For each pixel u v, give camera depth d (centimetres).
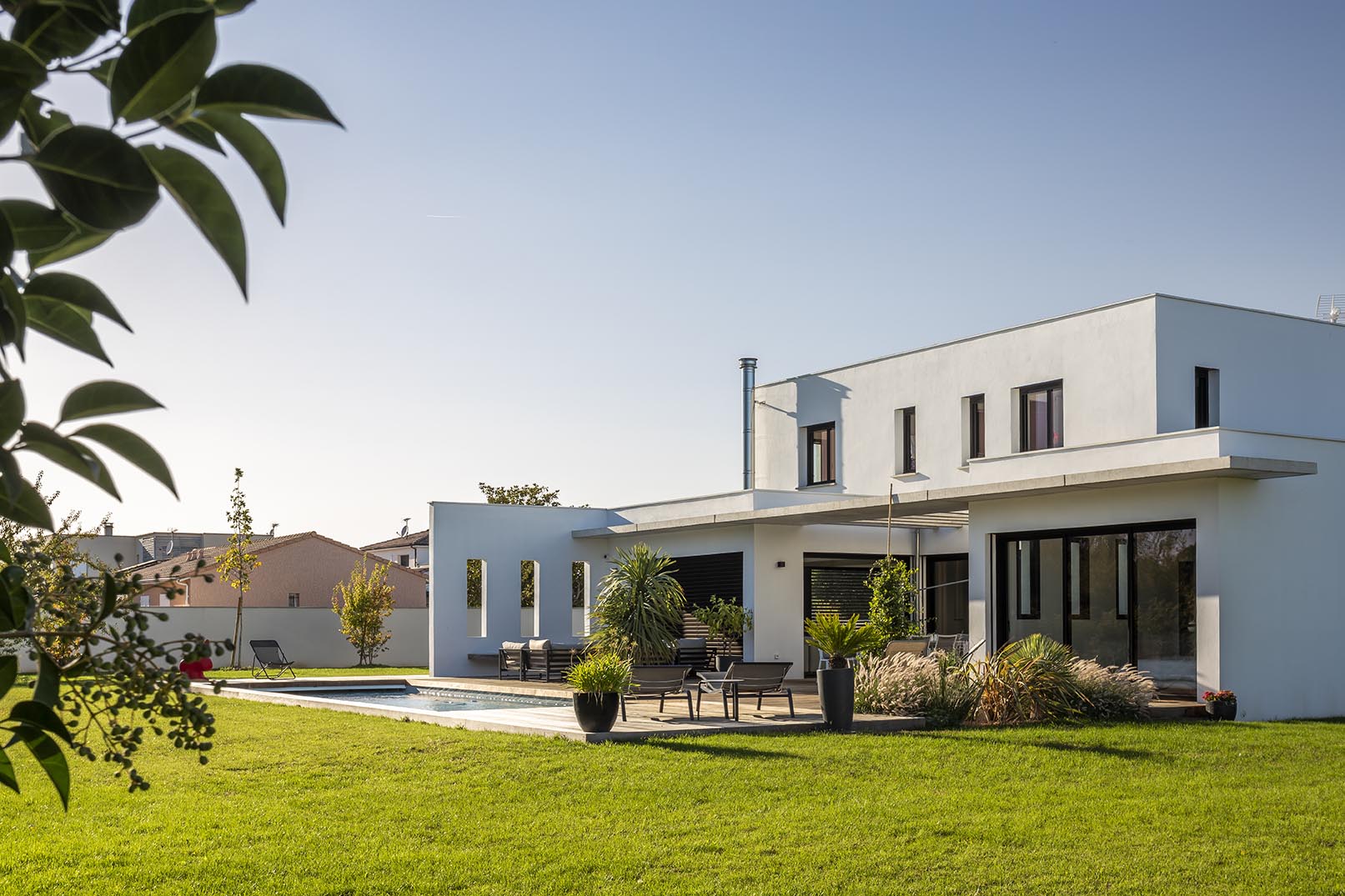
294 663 3175
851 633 1216
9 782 173
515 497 4656
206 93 124
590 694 1131
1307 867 654
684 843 711
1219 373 1811
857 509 1798
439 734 1182
